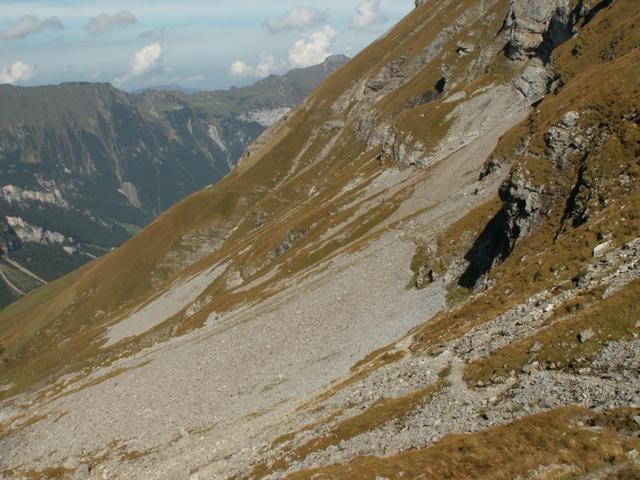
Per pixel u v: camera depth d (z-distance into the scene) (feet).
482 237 242.17
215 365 275.39
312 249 433.07
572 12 392.27
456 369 120.47
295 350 252.83
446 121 482.69
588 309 105.09
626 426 72.64
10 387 638.12
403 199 404.36
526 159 199.21
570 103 205.36
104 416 281.13
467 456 83.61
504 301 141.49
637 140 158.20
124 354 492.95
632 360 88.63
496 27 643.86
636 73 180.24
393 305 248.52
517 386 100.07
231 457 156.97
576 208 163.02
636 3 282.77
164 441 220.02
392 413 117.80
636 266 108.17
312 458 117.50
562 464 69.31
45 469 247.29
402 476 87.71
